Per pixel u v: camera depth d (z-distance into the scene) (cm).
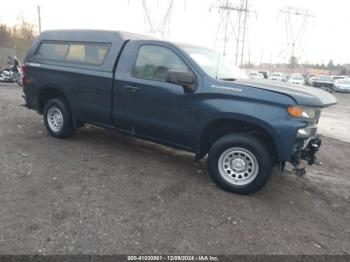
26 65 689
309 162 474
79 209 386
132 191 444
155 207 404
